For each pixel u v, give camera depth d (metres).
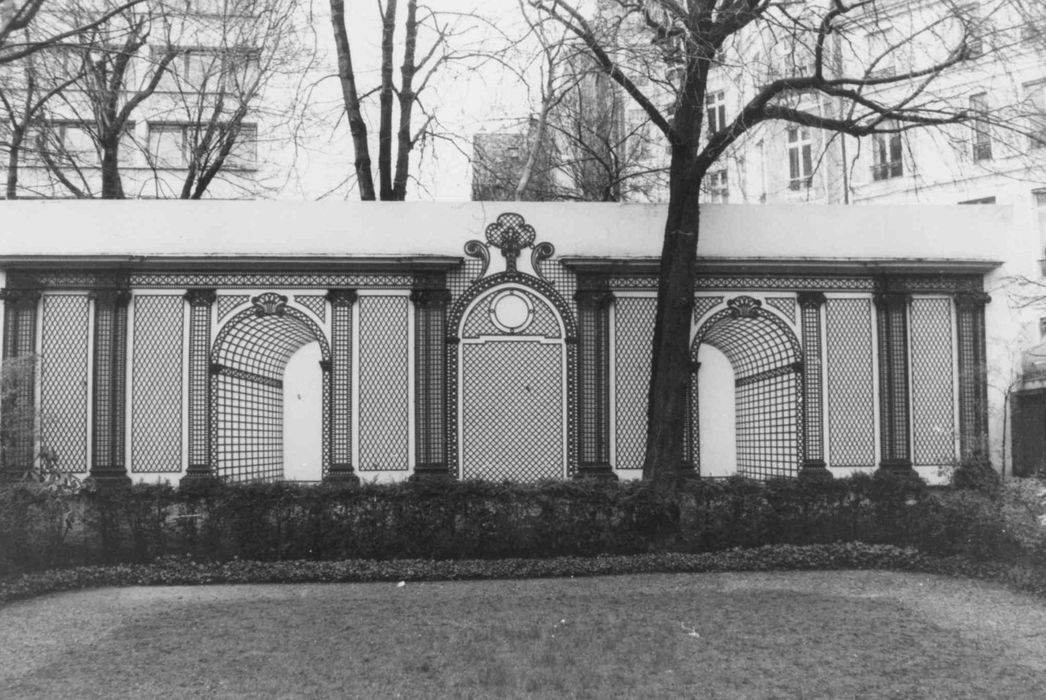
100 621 8.22
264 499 10.91
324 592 9.55
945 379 14.56
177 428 13.62
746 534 11.28
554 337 14.21
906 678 6.23
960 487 12.93
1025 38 12.00
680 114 12.41
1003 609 8.46
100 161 22.61
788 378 14.50
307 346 15.44
